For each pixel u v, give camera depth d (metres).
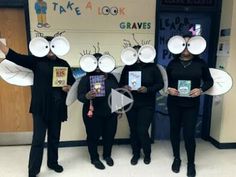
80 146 3.11
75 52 2.85
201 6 2.97
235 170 2.54
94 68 2.34
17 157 2.81
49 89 2.17
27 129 3.12
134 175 2.43
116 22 2.85
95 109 2.43
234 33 2.78
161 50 3.12
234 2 2.72
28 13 2.70
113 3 2.80
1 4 2.66
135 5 2.84
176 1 2.93
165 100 3.25
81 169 2.54
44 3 2.69
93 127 2.48
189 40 2.25
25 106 3.05
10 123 3.08
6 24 2.81
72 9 2.75
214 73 2.47
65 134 3.05
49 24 2.75
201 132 3.42
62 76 2.21
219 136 3.05
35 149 2.24
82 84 2.38
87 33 2.83
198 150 3.02
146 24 2.90
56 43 2.18
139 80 2.41
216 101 3.10
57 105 2.23
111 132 2.56
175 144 2.51
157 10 2.88
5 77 2.27
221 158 2.81
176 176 2.42
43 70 2.14
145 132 2.54
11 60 2.04
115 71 2.61
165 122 3.33
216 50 3.08
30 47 2.12
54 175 2.42
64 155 2.86
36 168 2.27
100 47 2.88
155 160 2.74
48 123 2.30
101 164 2.56
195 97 2.31
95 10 2.79
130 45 2.92
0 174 2.45
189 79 2.29
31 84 2.33
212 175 2.44
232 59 2.84
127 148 3.07
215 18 3.03
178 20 3.07
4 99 3.00
